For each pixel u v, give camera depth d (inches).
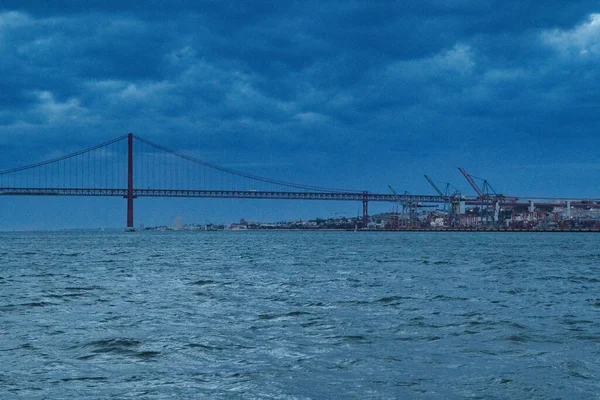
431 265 2449.6
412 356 707.4
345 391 570.6
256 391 571.5
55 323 943.7
